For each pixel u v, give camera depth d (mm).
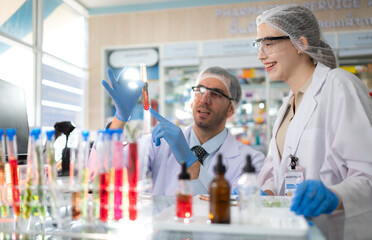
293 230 754
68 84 5547
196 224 808
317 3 5102
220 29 5438
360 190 1129
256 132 5152
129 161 968
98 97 5789
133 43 5730
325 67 1541
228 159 1847
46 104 4984
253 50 5133
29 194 989
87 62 5836
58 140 1153
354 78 1445
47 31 5031
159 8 5672
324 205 917
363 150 1237
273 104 5105
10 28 4363
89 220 951
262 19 1594
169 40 5617
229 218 829
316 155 1422
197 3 5535
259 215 828
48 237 862
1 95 1422
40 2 4430
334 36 4910
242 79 5207
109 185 958
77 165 976
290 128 1557
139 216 983
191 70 5473
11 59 4289
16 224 988
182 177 890
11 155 1013
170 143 1508
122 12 5781
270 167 1726
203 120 1808
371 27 4957
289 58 1571
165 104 5395
